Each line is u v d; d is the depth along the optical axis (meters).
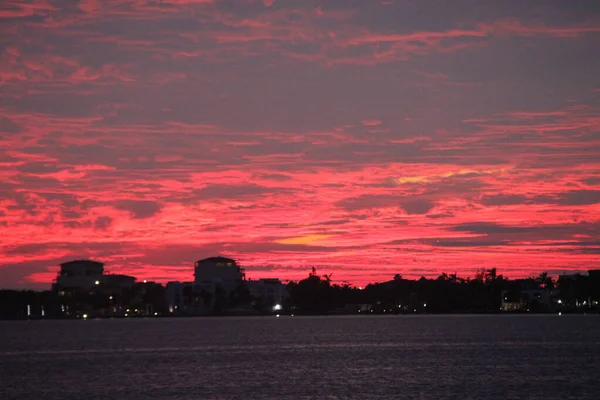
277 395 89.81
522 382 98.44
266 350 162.50
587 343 171.50
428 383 98.50
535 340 184.62
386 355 143.25
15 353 162.12
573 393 88.94
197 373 113.69
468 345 169.25
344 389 93.69
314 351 157.12
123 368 123.12
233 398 87.94
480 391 90.88
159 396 90.31
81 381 105.25
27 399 89.56
